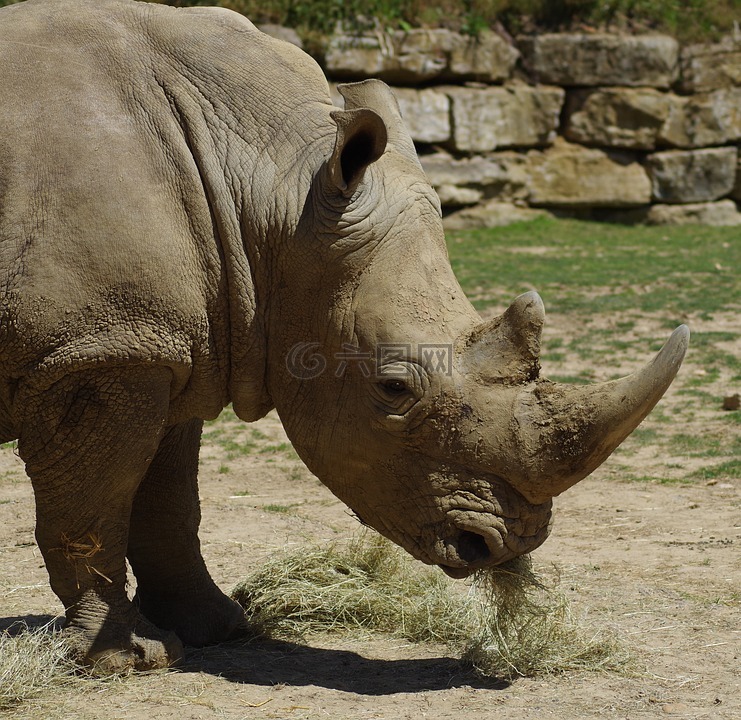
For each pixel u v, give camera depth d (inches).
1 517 685.9
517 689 407.8
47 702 390.3
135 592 524.4
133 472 416.8
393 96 445.1
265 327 416.8
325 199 402.0
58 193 396.8
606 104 1948.8
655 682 414.0
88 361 397.1
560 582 544.7
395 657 453.1
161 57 424.2
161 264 398.9
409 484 398.6
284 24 1756.9
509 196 1940.2
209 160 412.2
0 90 408.8
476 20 1876.2
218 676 425.1
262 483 780.0
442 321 393.4
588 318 1277.1
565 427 374.9
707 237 1835.6
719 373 1067.3
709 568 570.6
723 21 2037.4
